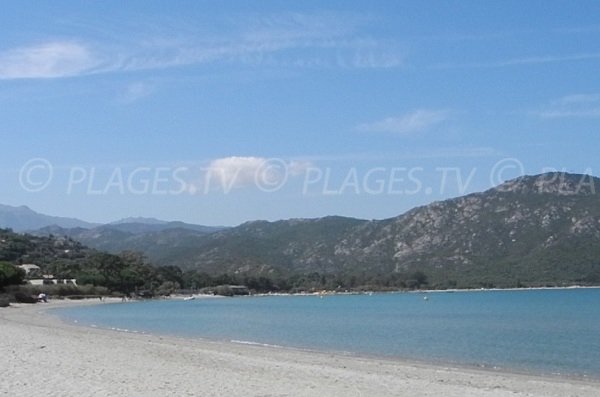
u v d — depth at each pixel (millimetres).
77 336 46719
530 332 60312
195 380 24234
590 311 97438
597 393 25172
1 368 25734
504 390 25250
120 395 20281
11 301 125250
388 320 82438
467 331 62000
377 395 22625
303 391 22609
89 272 186750
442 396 23109
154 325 72250
